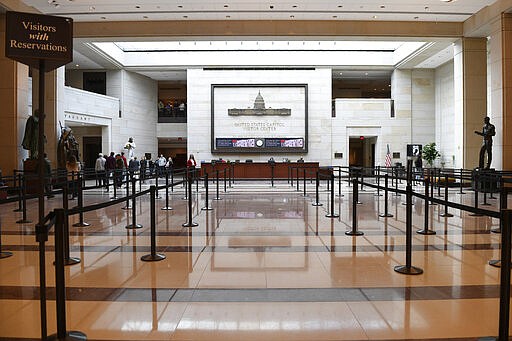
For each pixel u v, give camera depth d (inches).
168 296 155.6
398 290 162.2
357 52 1081.4
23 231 291.3
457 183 716.0
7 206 442.0
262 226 305.0
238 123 1091.9
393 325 129.0
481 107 753.6
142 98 1179.9
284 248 233.8
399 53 1035.9
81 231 288.7
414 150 1072.8
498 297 154.4
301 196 532.4
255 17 727.1
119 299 152.6
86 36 743.1
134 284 169.9
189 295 156.6
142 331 125.0
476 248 233.8
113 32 741.9
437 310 141.4
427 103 1104.8
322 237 264.1
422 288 164.4
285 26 743.1
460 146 767.7
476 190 364.2
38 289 165.3
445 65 1040.2
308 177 1008.9
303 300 151.1
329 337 120.6
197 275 182.1
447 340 118.6
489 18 659.4
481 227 299.3
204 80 1098.1
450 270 189.8
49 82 748.6
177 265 198.5
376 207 416.8
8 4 559.2
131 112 1130.7
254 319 133.6
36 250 233.0
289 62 1079.0
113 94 1096.2
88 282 172.9
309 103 1096.8
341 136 1100.5
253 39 770.2
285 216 354.0
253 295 156.5
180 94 1489.9
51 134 747.4
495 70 647.1
